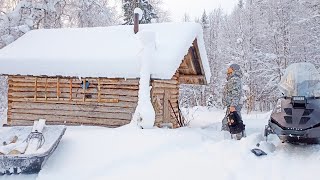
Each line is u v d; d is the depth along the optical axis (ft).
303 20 80.18
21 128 25.31
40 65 37.76
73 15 82.48
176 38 36.47
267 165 18.11
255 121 41.55
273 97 98.22
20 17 68.33
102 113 37.09
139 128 28.27
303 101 21.53
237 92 25.40
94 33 42.75
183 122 44.42
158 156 20.44
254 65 99.25
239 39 100.58
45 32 45.68
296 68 24.04
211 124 40.65
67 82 38.40
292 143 22.93
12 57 39.37
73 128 32.07
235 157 19.47
